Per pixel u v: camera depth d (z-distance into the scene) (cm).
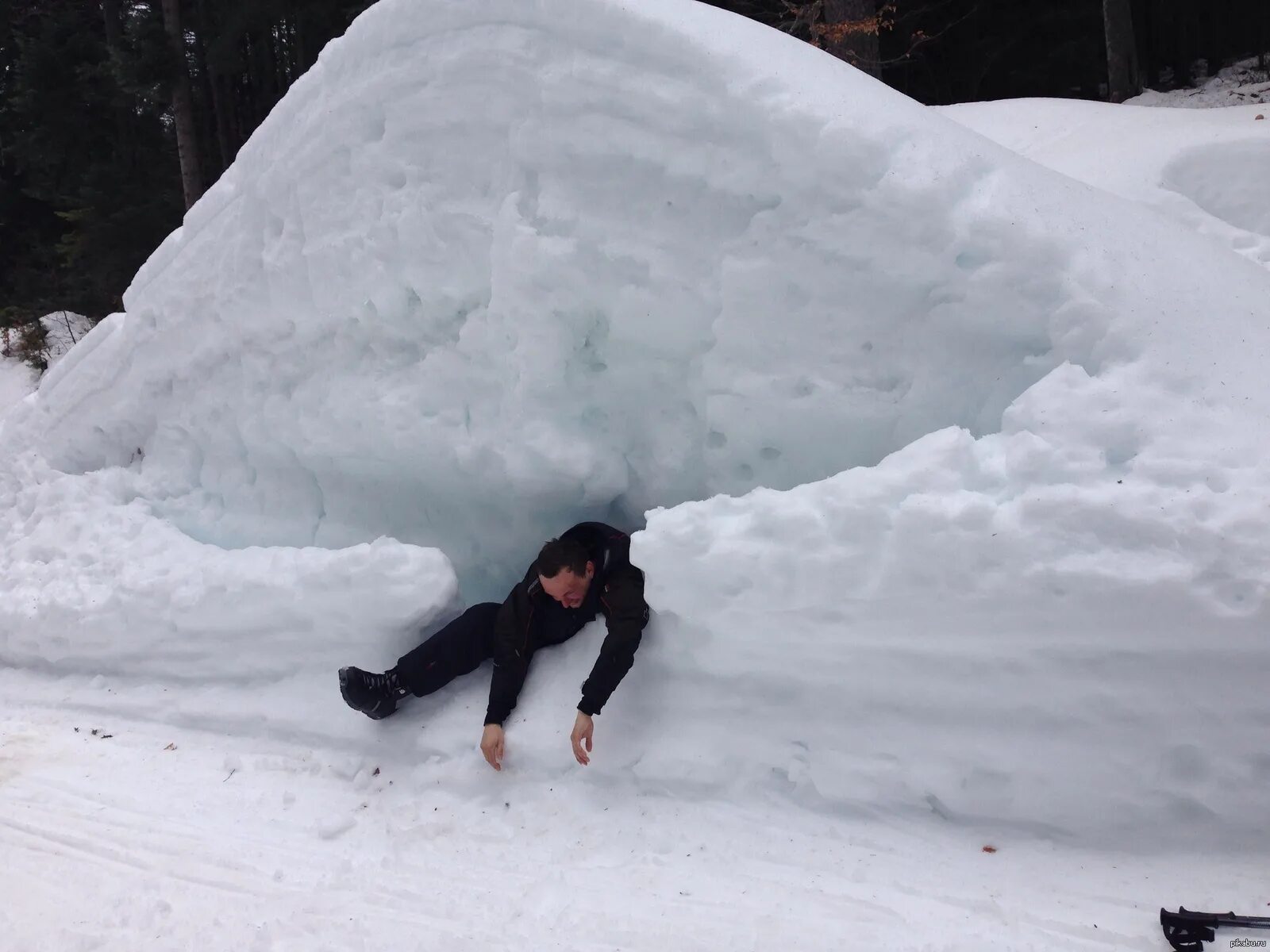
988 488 248
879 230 281
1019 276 269
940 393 284
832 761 261
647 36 307
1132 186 516
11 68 1644
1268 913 209
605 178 324
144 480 524
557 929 239
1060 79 1547
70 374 582
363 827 302
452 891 262
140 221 1350
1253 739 220
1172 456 234
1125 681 228
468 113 351
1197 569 218
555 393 340
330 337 416
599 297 328
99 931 266
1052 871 232
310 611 367
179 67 1309
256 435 458
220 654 403
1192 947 200
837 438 302
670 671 287
